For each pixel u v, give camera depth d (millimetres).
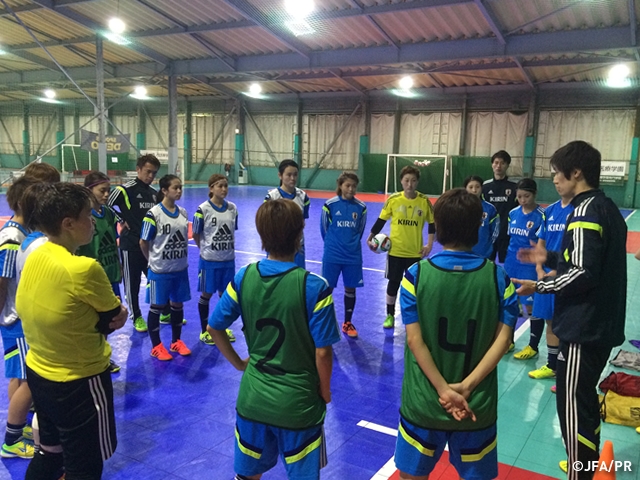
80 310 2008
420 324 2031
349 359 4504
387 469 2816
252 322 2045
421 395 2027
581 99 20172
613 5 11570
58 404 2057
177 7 14367
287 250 2062
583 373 2316
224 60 18031
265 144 26828
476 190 5176
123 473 2738
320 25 14328
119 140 16953
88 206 2117
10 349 2705
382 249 5137
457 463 2082
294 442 2002
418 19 13617
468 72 19203
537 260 2703
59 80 22078
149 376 4027
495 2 11961
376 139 24453
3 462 2818
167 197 4355
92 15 15125
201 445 3037
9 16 15773
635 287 7270
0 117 32688
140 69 20250
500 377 4160
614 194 20266
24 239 2602
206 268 4684
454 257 2033
